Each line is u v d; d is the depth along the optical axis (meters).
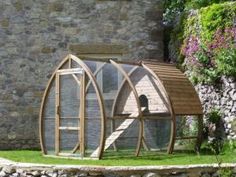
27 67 14.57
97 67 11.61
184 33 13.79
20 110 14.48
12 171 9.85
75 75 11.07
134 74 12.24
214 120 12.18
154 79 11.94
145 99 12.26
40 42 14.65
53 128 11.62
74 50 14.73
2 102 14.42
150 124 11.80
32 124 14.50
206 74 12.49
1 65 14.48
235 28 11.59
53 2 14.73
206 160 10.23
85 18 14.80
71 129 11.12
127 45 14.88
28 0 14.66
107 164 9.77
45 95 11.71
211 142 12.22
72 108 11.14
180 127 13.17
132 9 14.96
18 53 14.56
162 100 11.80
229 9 11.88
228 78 11.79
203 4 18.08
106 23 14.84
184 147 12.59
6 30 14.55
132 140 11.62
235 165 9.30
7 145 14.34
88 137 10.86
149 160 10.45
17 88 14.51
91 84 10.85
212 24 12.16
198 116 11.98
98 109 10.73
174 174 9.24
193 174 9.26
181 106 11.59
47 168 9.52
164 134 11.88
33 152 12.98
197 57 12.73
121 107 12.38
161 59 15.03
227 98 11.85
